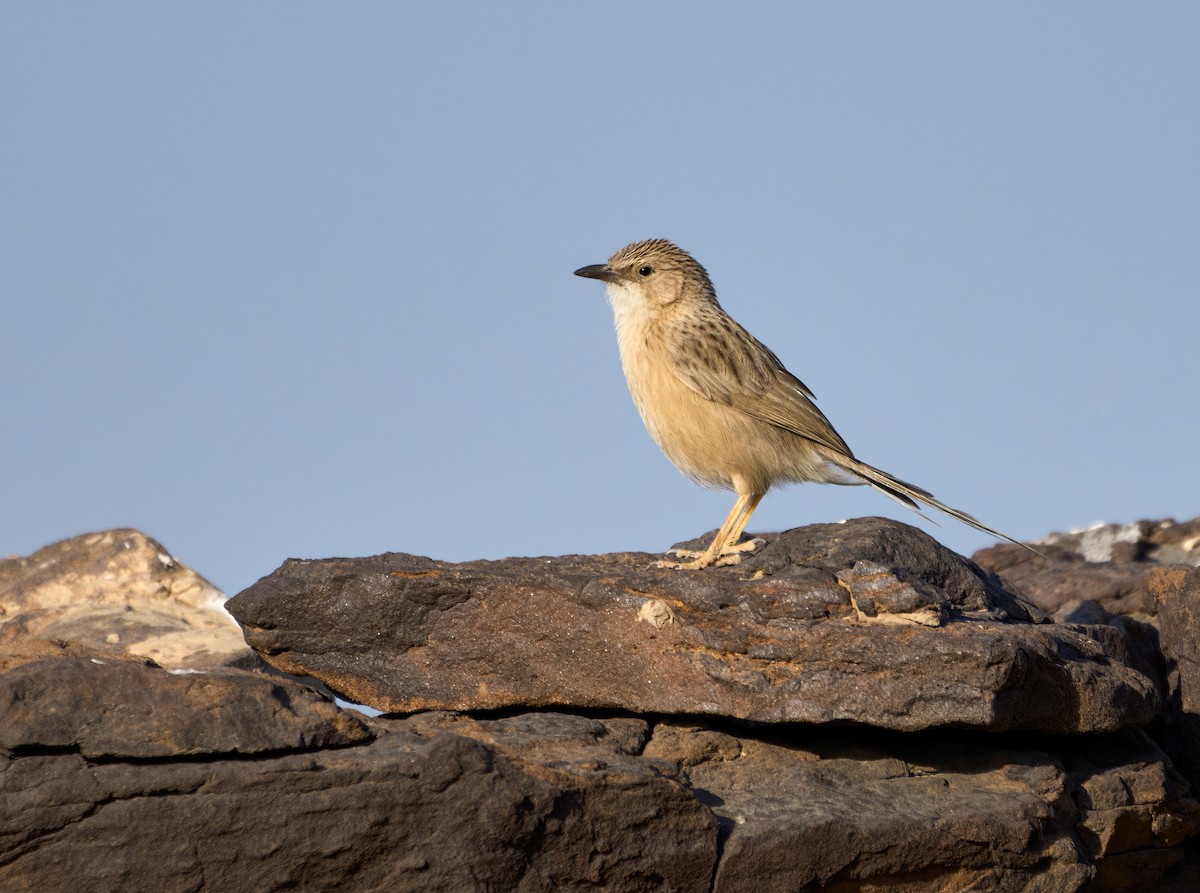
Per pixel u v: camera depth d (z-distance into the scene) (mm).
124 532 18531
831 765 11742
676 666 11578
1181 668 14828
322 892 9406
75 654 10688
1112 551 20672
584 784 9977
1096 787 12125
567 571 12672
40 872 8859
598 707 11859
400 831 9500
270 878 9289
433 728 11312
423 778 9562
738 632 11508
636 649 11695
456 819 9586
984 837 10945
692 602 11648
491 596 12078
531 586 11984
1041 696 11602
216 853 9180
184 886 9109
